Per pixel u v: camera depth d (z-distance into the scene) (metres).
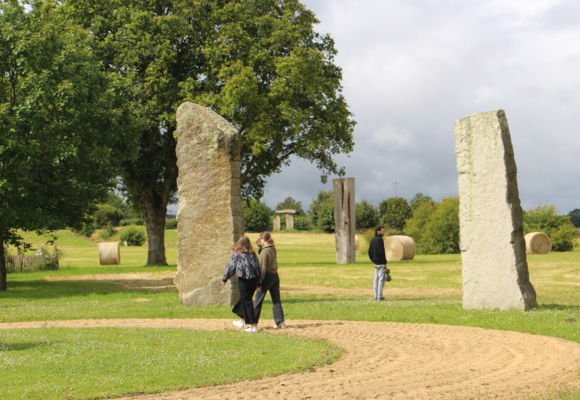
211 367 8.93
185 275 18.03
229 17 37.84
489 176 15.45
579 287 22.81
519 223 15.26
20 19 24.55
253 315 13.10
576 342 11.01
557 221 56.91
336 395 7.28
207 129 18.06
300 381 8.19
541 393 7.10
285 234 98.19
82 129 24.89
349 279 28.12
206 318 15.62
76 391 7.46
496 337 11.75
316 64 37.50
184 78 38.56
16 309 17.80
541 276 27.73
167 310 16.97
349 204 40.47
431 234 57.97
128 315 16.25
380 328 13.20
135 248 72.19
